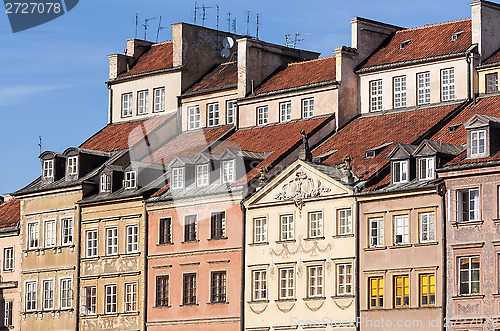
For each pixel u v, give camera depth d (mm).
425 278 95750
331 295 101250
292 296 104125
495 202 91562
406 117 109875
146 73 132875
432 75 110500
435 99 110000
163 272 114750
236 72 128750
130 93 135000
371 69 114562
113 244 120062
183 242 113062
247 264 107375
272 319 105000
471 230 92812
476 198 93000
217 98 126688
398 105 112812
